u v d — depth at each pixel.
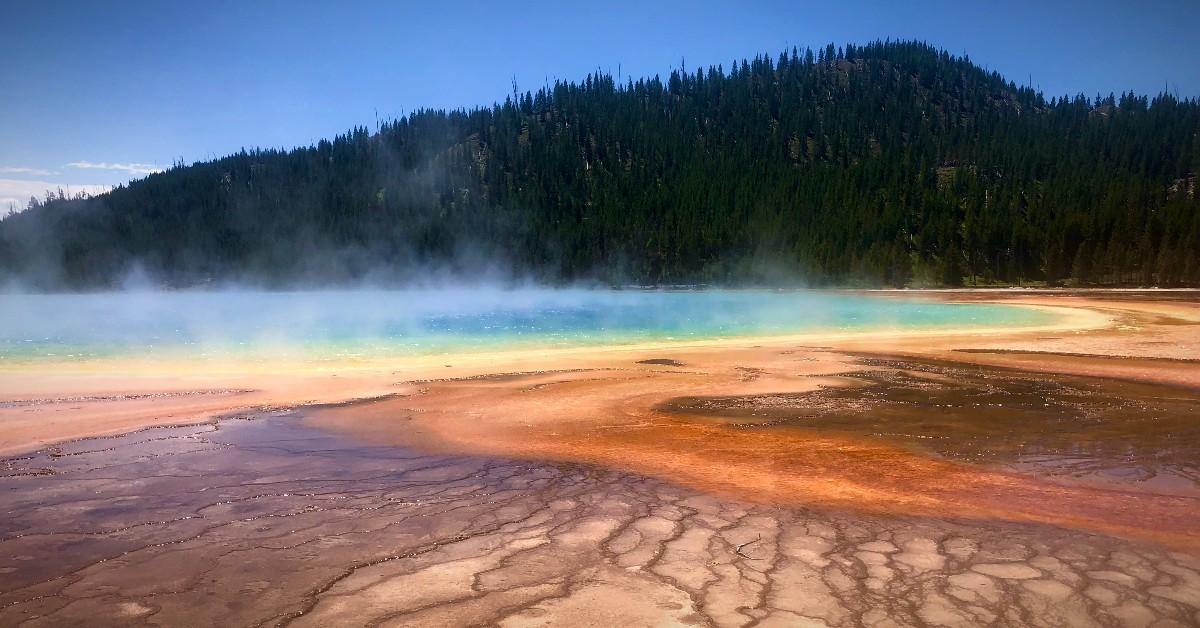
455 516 6.09
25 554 5.21
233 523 5.90
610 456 8.20
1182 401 11.70
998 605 4.35
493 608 4.35
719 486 6.99
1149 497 6.59
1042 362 16.47
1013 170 106.31
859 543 5.43
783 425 9.92
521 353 18.30
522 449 8.55
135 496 6.62
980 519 5.99
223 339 22.86
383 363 16.36
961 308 39.94
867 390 12.79
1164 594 4.50
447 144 152.38
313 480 7.18
